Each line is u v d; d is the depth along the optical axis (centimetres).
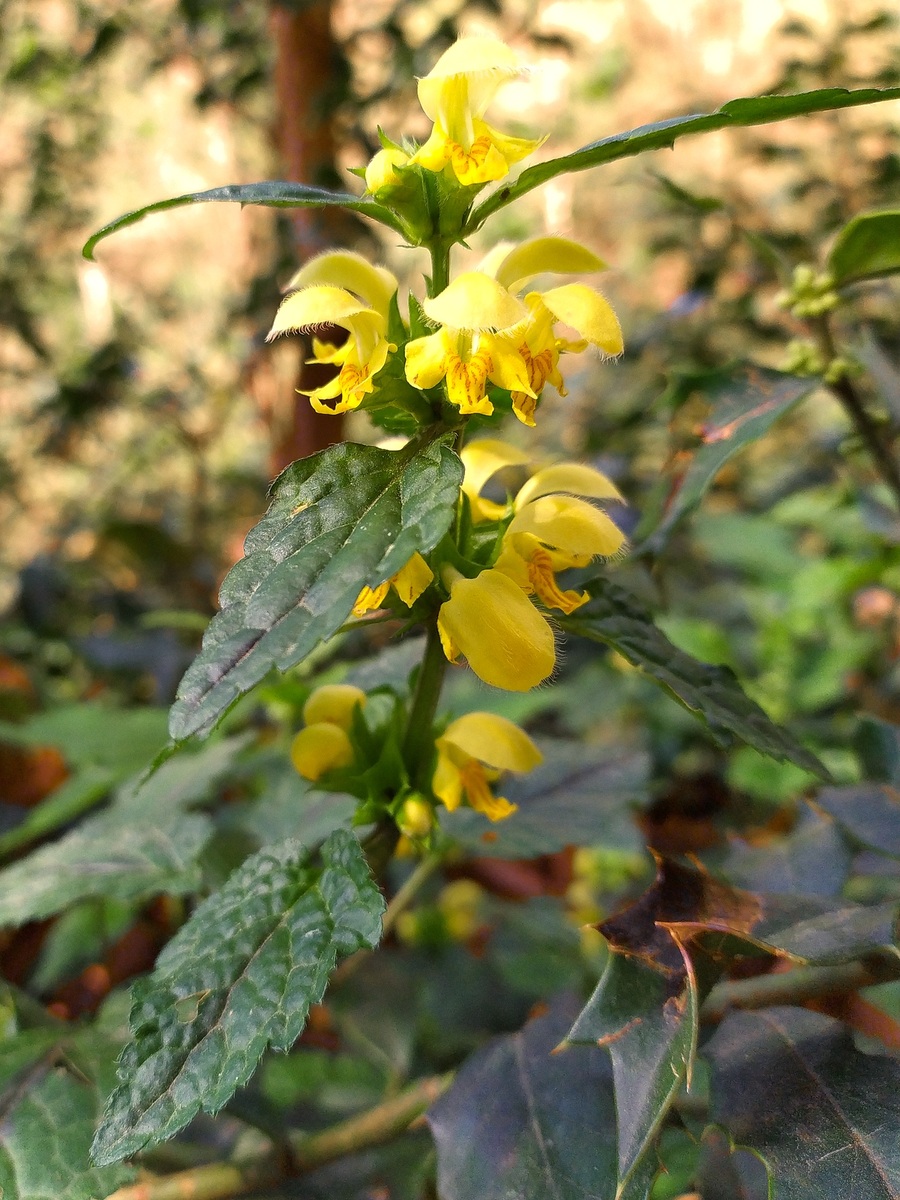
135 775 29
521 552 15
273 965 14
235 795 38
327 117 40
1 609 69
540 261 15
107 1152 12
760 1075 14
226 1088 12
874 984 15
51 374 66
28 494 72
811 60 53
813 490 54
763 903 13
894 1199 12
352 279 15
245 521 68
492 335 13
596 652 49
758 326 51
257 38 46
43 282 64
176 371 66
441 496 11
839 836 19
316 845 22
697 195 24
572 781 23
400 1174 19
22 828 28
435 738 17
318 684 27
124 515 67
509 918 35
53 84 57
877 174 51
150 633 53
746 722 15
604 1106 15
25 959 31
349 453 12
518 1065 16
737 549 50
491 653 13
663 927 13
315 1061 28
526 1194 14
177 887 20
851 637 43
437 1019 31
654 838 38
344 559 11
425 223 14
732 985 16
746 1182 15
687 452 20
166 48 51
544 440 61
